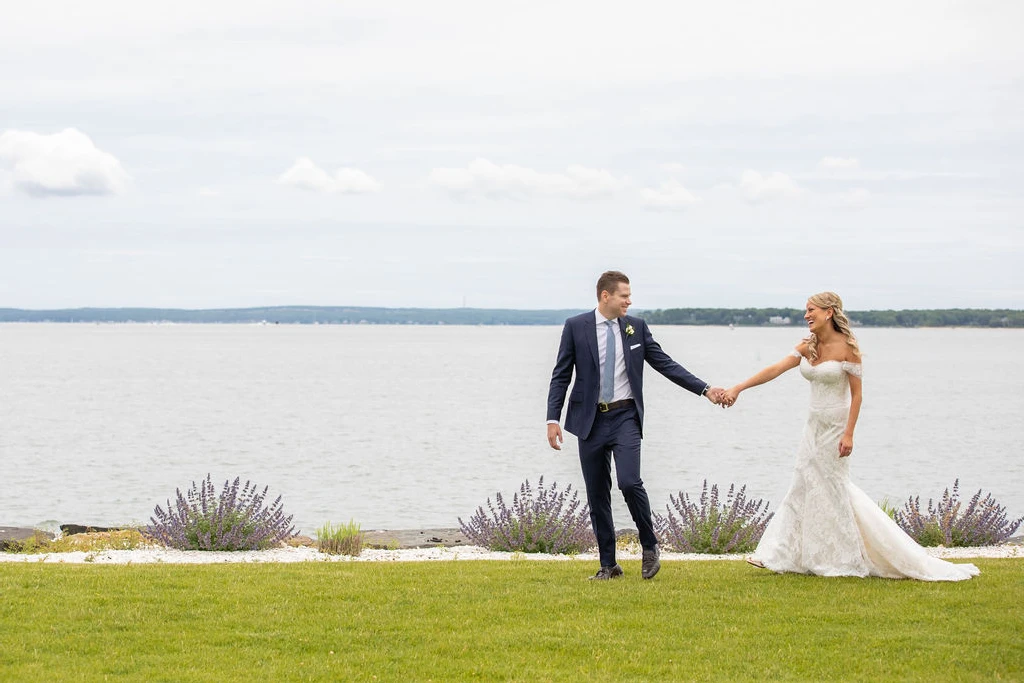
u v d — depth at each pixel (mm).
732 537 13195
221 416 49969
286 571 9859
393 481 28344
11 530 14695
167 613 8094
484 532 13711
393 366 114000
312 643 7363
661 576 9562
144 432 42156
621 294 9141
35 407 54625
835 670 6766
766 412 54406
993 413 51938
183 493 25984
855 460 33000
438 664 6938
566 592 8844
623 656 7082
